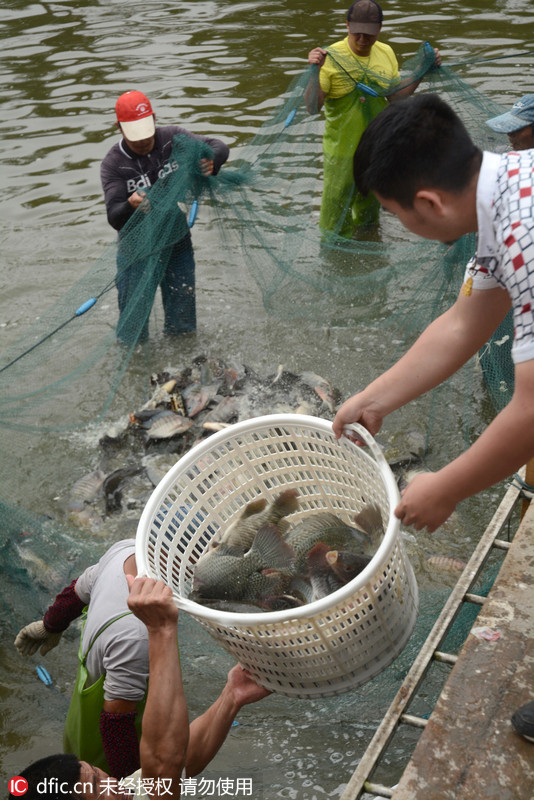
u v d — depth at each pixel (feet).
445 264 14.70
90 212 23.41
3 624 11.93
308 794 9.27
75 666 11.39
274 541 8.43
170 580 8.05
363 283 17.76
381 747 6.73
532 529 8.77
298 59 32.12
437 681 10.06
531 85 26.48
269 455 8.93
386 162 5.72
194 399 16.10
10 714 10.68
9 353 13.34
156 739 6.92
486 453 5.57
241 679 8.07
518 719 6.53
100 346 14.46
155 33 36.06
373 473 7.88
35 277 20.66
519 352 5.30
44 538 11.79
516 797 6.19
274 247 17.28
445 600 11.08
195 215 15.61
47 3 40.98
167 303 17.98
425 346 7.61
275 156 17.07
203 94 29.25
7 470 14.64
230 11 38.60
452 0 36.83
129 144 16.31
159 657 6.91
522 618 7.66
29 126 27.78
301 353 17.66
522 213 5.20
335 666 7.06
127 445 15.39
